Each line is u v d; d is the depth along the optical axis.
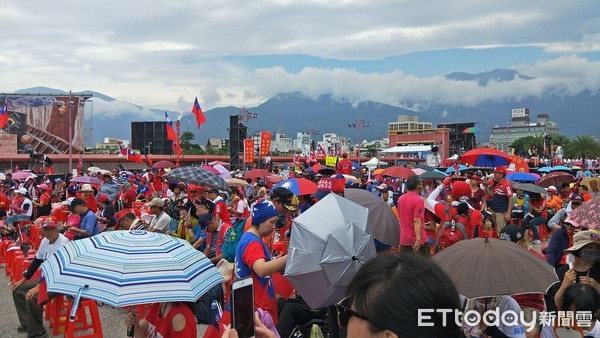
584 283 4.79
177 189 14.56
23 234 13.79
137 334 5.10
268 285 5.00
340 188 9.15
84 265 4.44
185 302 4.68
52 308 8.07
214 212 8.91
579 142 90.19
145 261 4.49
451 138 79.44
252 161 37.31
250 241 4.96
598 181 16.14
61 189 22.02
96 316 7.54
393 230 6.76
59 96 71.62
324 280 4.37
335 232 4.45
